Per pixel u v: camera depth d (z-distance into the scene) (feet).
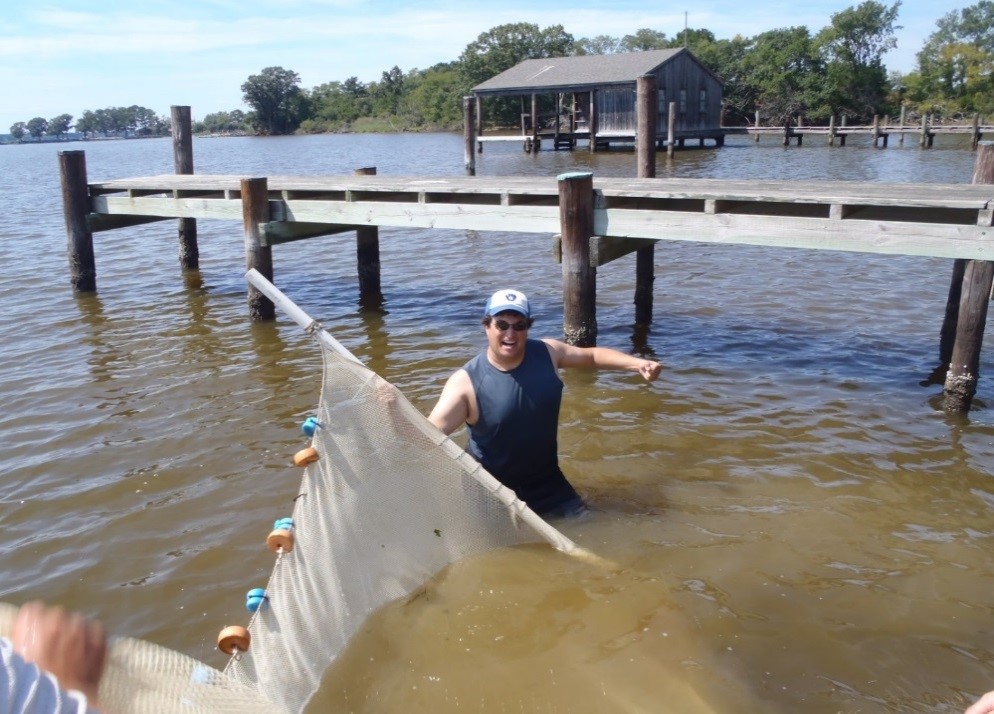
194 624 13.80
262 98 406.82
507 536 14.23
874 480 18.06
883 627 12.93
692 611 13.04
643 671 11.58
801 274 38.14
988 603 13.61
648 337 29.30
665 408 22.48
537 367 15.17
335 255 46.88
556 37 278.87
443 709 10.77
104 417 22.88
